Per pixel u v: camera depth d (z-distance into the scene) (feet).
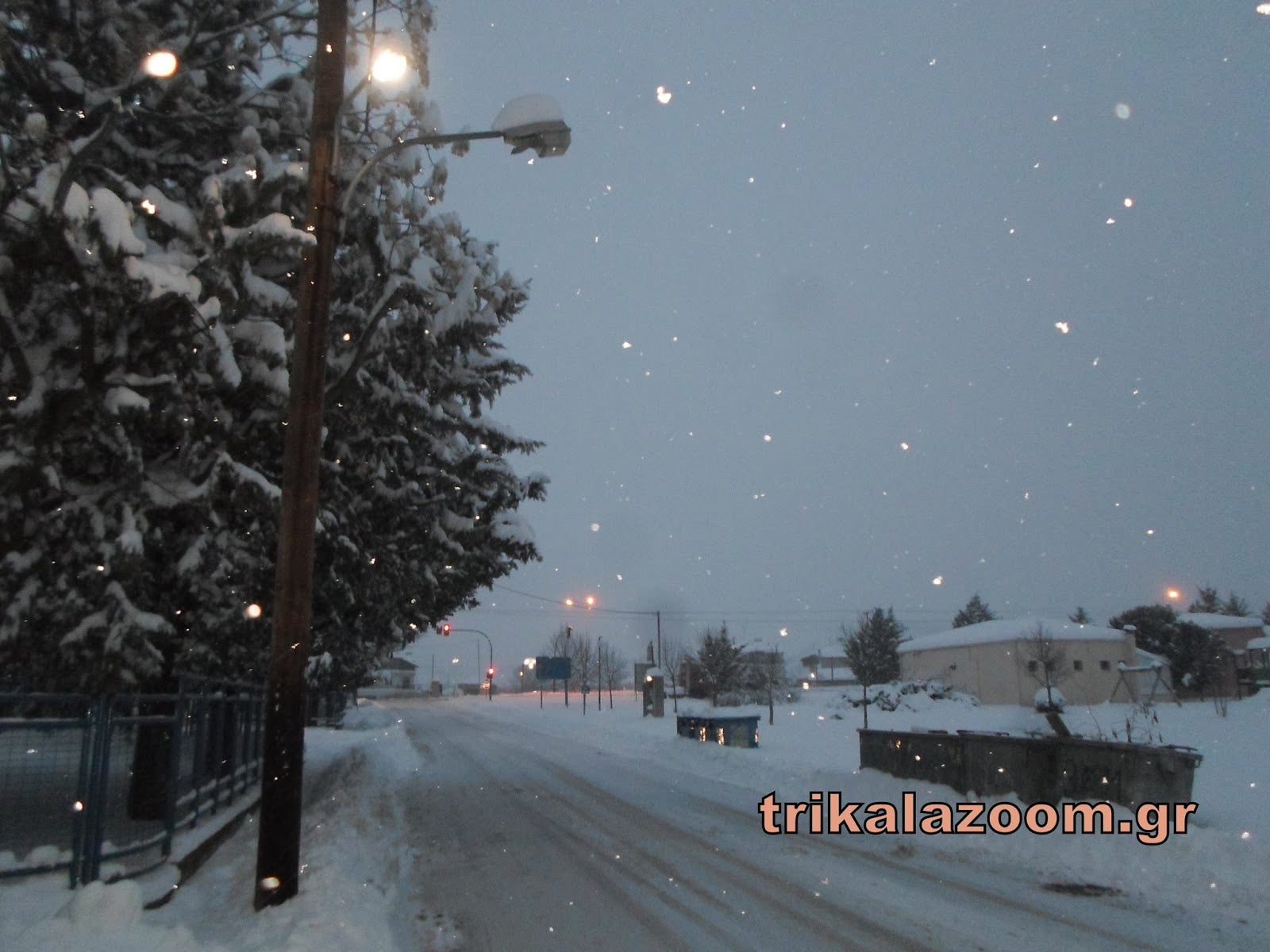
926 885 28.76
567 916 25.44
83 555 28.58
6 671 28.96
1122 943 22.39
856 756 70.64
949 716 110.93
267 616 36.42
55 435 28.45
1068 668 127.44
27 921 20.86
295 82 40.52
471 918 25.41
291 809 25.04
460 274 44.50
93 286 26.73
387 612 51.16
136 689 31.27
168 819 28.89
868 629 176.24
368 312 41.73
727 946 22.52
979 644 139.03
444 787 56.34
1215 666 129.59
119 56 34.91
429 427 52.19
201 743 34.12
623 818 43.16
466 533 53.88
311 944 19.99
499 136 29.32
